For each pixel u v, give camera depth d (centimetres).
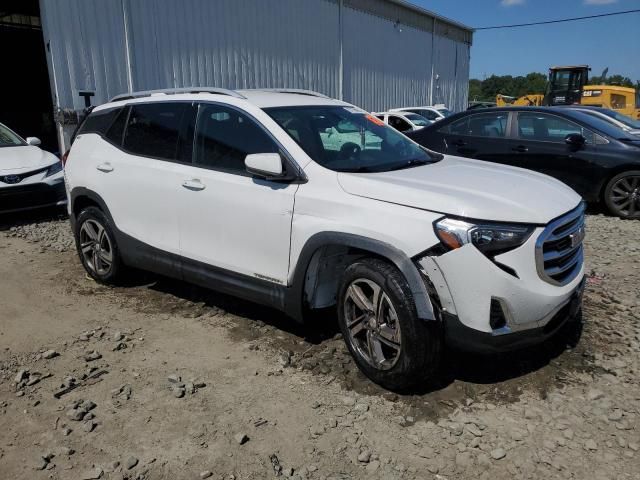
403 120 1792
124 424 310
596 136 805
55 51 1082
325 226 343
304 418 312
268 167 361
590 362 367
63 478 268
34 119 2094
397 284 315
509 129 867
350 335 353
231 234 400
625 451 281
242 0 1495
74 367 374
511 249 304
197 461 279
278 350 391
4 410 324
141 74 1242
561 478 263
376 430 301
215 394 338
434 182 343
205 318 450
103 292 513
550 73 2408
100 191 498
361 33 2097
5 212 758
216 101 426
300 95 464
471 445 287
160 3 1270
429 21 2628
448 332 312
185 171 429
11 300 497
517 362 367
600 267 570
